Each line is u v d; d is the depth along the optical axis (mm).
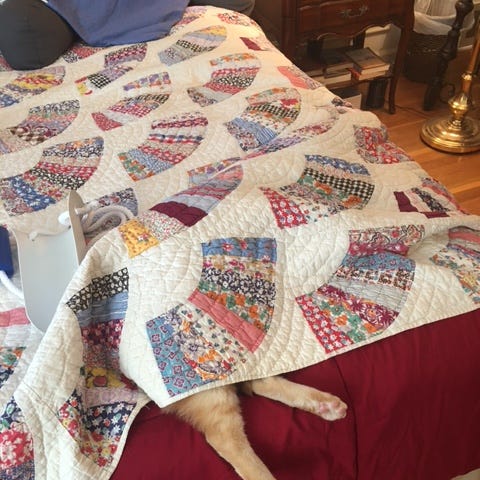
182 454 793
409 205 1165
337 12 2168
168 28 1879
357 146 1326
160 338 861
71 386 817
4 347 936
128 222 1006
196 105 1528
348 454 875
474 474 1088
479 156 2271
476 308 964
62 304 875
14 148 1408
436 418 922
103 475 770
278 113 1447
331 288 980
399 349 913
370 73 2457
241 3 2123
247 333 892
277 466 836
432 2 2615
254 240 989
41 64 1762
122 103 1559
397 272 997
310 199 1064
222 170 1217
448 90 2688
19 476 758
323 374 886
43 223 1185
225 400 829
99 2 1854
